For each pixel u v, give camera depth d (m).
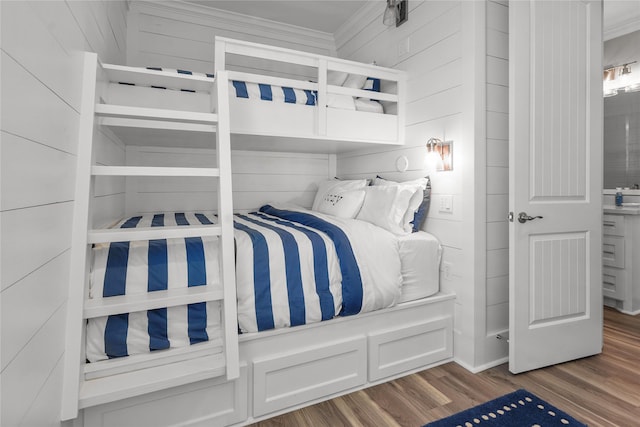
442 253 2.23
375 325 1.90
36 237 0.96
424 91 2.41
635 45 3.24
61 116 1.15
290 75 3.58
